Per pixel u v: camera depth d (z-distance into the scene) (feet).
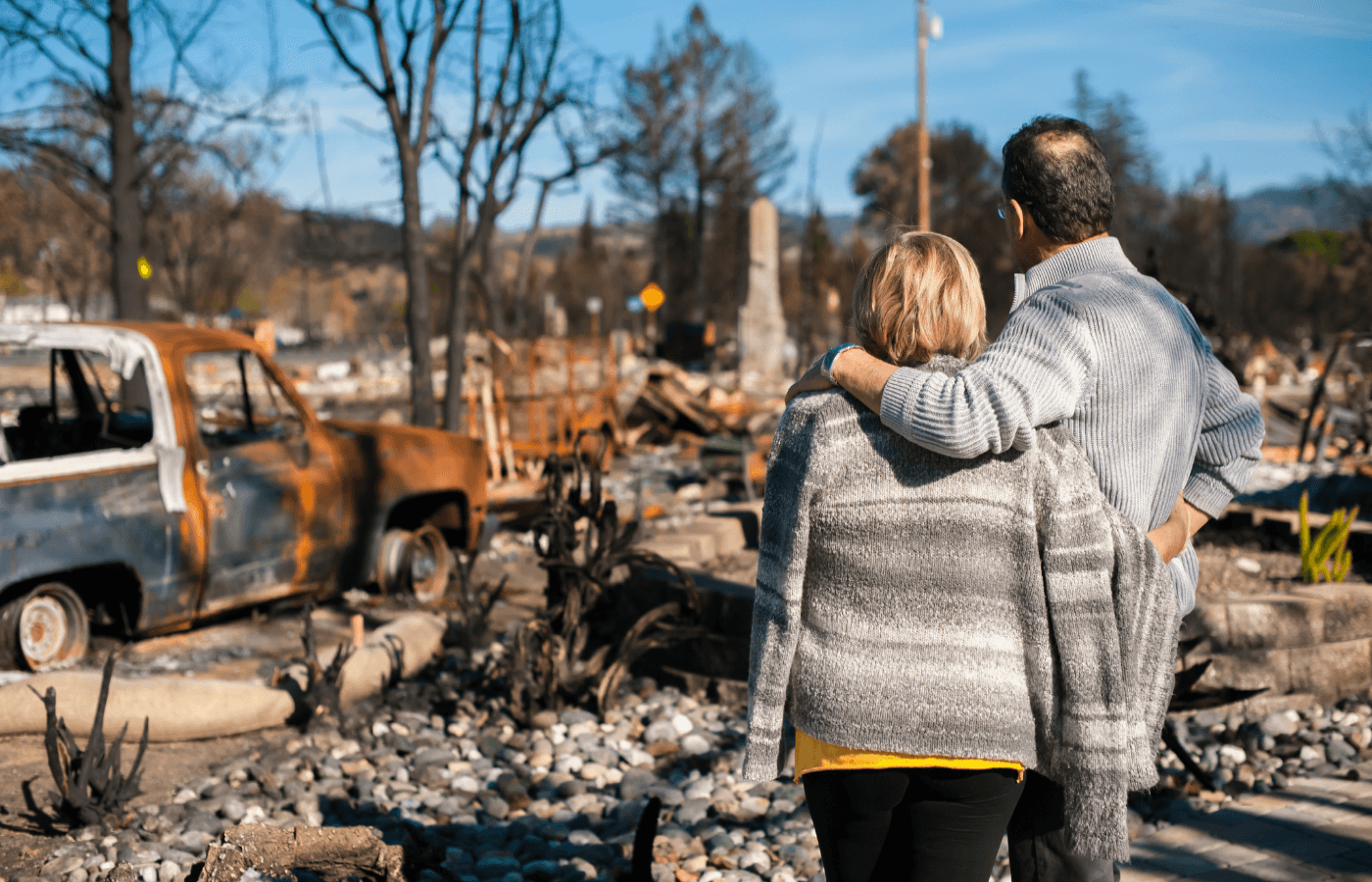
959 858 6.40
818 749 6.67
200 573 19.66
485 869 11.89
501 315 70.28
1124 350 6.87
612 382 52.44
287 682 16.66
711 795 14.40
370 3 32.63
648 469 49.39
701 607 18.35
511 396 46.21
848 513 6.39
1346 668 17.17
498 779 14.78
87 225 122.11
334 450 23.08
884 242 7.14
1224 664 16.58
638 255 238.89
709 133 190.90
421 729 17.01
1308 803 13.12
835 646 6.44
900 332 6.78
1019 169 7.68
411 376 34.86
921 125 87.35
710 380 94.02
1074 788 6.43
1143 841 12.16
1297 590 17.99
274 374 22.21
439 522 27.43
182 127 45.96
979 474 6.33
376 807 13.76
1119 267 7.46
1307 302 205.98
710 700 18.31
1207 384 7.61
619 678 17.40
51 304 157.38
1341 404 60.54
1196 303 39.58
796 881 11.87
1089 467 6.59
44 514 17.29
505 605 25.86
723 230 222.89
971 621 6.31
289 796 13.99
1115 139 225.76
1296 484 35.04
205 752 15.38
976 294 6.98
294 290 306.96
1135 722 6.61
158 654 19.49
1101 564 6.44
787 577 6.56
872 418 6.48
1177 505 7.63
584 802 14.17
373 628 22.24
